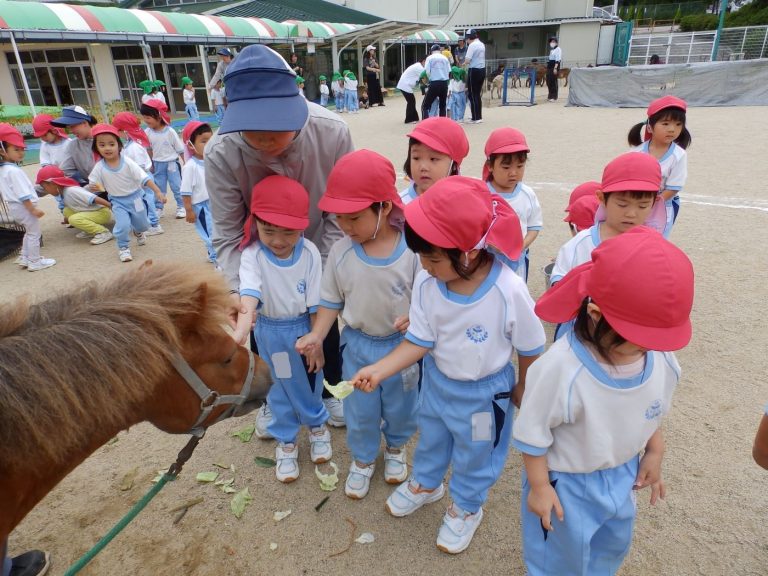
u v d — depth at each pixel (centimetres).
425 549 217
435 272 172
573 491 156
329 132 235
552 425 151
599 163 866
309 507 242
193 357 159
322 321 227
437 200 161
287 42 1953
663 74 1483
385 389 230
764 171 752
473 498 207
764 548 209
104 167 561
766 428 151
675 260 123
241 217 247
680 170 361
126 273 157
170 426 166
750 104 1404
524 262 338
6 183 540
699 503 231
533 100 1758
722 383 311
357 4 3216
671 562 205
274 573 210
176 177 752
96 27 1351
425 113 1382
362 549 219
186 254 598
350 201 191
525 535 174
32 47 2028
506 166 316
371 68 2084
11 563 210
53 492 258
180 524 235
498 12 3067
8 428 121
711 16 3506
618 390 143
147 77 2055
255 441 290
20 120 1483
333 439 288
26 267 586
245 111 189
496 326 178
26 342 127
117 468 274
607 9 3812
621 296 124
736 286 425
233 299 166
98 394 129
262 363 192
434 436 205
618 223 249
